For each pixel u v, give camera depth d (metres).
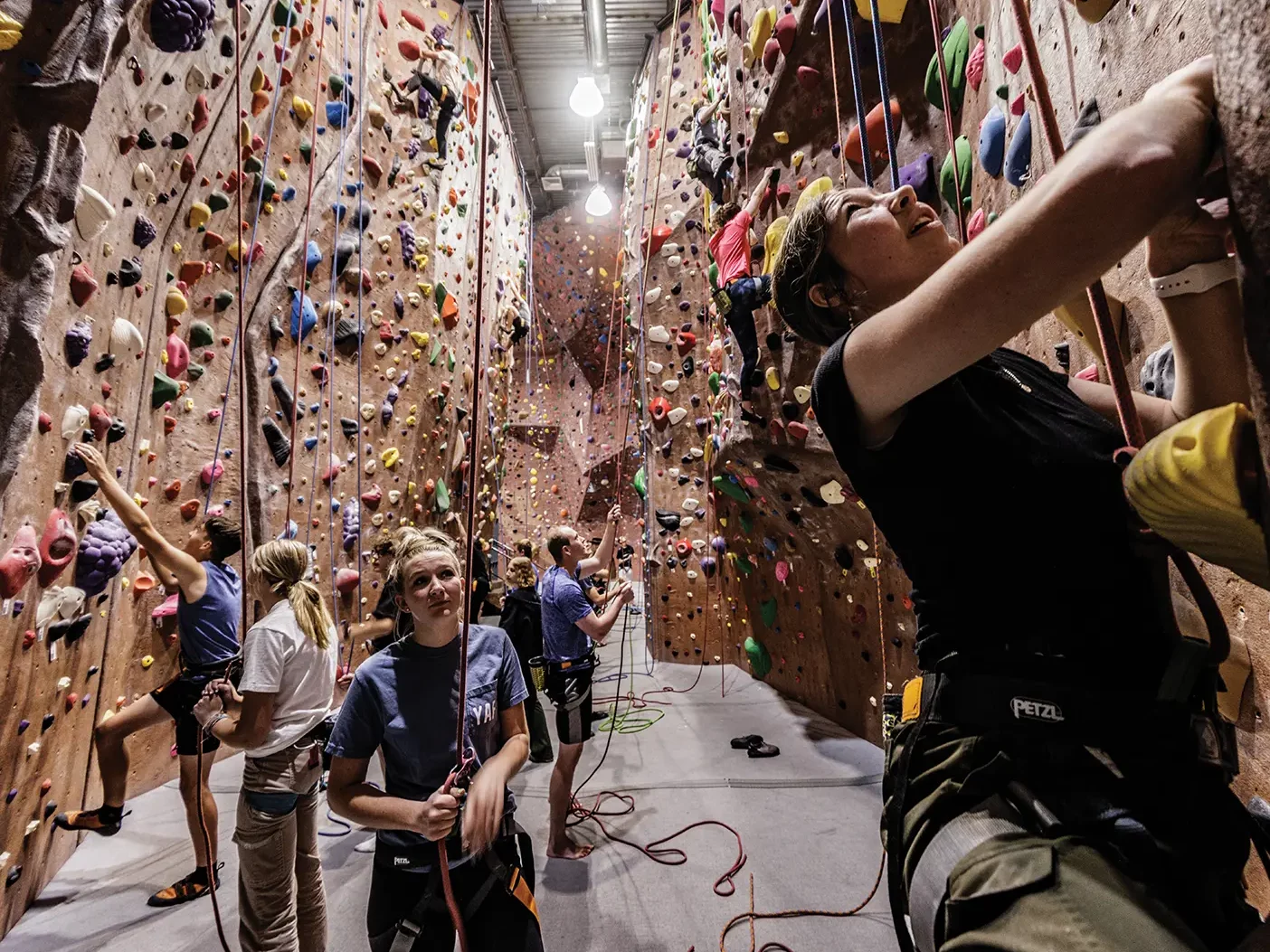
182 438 3.28
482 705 1.42
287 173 4.12
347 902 2.43
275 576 1.92
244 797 1.78
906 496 0.61
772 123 3.26
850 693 3.96
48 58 1.66
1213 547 0.40
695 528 6.21
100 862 2.66
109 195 2.48
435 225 6.08
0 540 1.97
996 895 0.48
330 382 4.54
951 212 2.08
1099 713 0.53
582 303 12.41
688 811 3.10
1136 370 1.11
